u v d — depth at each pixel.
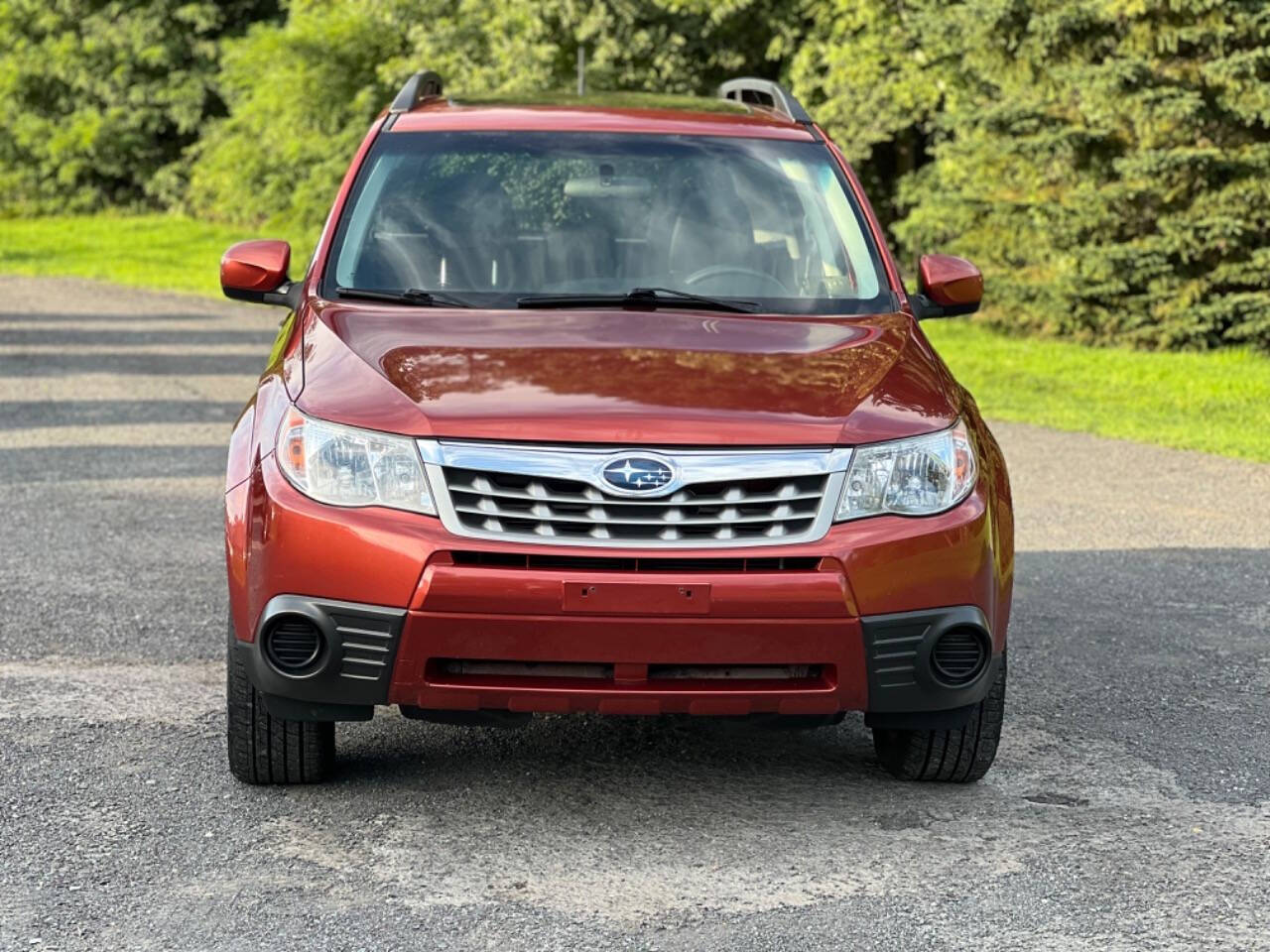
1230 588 7.34
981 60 20.25
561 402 4.10
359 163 5.39
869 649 4.03
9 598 6.70
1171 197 19.19
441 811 4.38
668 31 27.64
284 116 31.70
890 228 28.64
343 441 4.09
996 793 4.60
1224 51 18.58
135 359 16.22
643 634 3.94
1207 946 3.55
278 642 4.10
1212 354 19.27
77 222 38.69
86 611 6.51
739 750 5.00
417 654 3.98
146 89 39.41
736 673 4.05
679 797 4.54
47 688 5.45
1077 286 19.59
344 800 4.46
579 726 5.21
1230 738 5.15
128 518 8.44
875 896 3.82
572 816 4.36
